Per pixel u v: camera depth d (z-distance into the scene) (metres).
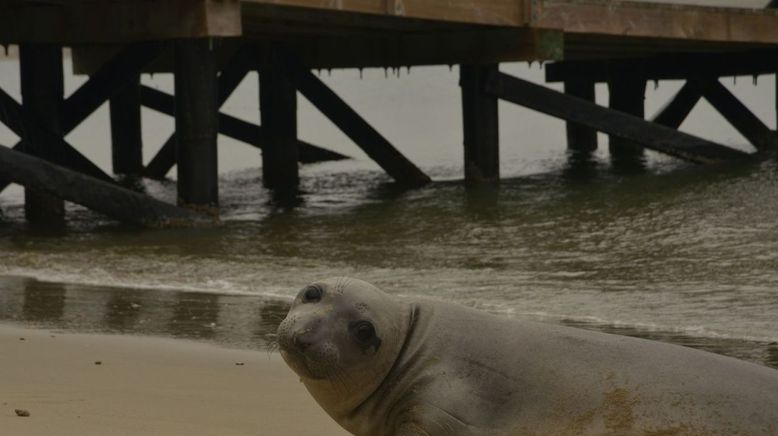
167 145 33.53
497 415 6.53
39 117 25.89
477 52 28.39
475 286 16.31
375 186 30.05
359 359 6.57
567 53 35.44
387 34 29.44
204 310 14.30
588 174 30.05
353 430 6.83
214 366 10.41
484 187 28.27
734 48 34.41
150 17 22.83
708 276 16.50
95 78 26.34
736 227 20.19
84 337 12.12
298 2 22.72
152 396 8.77
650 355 6.60
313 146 37.19
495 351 6.68
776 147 34.75
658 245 19.09
